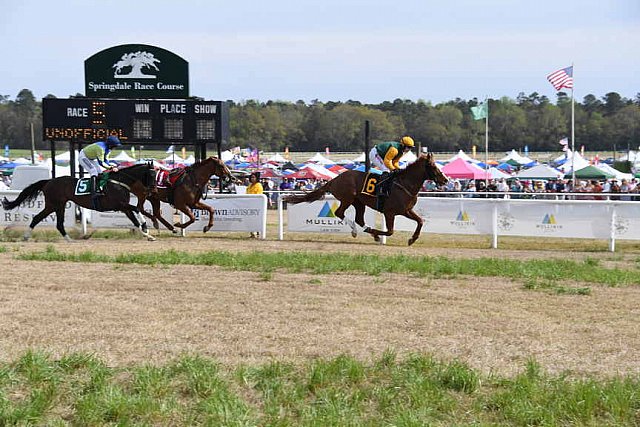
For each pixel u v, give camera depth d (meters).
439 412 5.59
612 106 117.31
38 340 7.34
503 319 8.46
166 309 8.83
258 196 17.62
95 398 5.62
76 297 9.52
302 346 7.21
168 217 18.66
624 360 6.89
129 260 12.75
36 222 16.83
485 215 16.56
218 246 15.73
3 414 5.36
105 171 16.45
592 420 5.41
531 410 5.45
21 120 101.25
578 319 8.52
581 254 15.24
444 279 11.21
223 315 8.52
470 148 98.94
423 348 7.18
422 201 17.08
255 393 5.94
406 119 102.44
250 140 94.38
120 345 7.20
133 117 19.55
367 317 8.49
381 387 5.97
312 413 5.45
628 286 10.75
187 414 5.51
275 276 11.31
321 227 17.78
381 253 14.74
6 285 10.35
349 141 96.62
